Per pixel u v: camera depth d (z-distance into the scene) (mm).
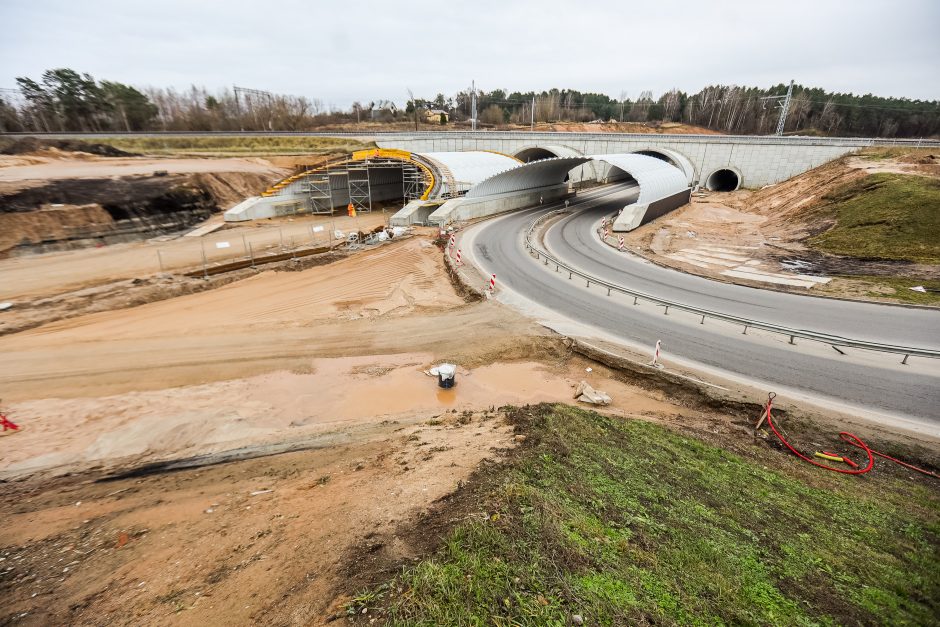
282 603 5582
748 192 55781
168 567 6949
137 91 88062
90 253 31234
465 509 6871
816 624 5527
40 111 79438
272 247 33656
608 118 141625
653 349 17328
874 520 8523
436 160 45750
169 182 41094
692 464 10070
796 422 12906
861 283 23375
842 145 50906
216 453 11594
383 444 11188
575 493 7750
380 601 5215
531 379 16172
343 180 52000
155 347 17781
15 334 18781
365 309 21672
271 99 101875
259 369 16438
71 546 7867
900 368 15633
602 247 33031
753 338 18109
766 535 7523
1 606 6422
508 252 31031
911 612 5980
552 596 5207
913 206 28750
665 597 5469
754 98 111500
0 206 30422
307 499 8516
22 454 11633
